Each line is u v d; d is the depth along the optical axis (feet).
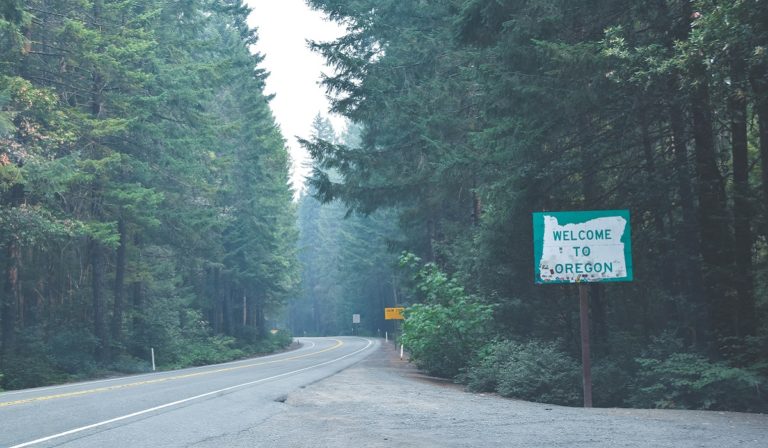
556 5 46.98
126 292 125.49
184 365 119.24
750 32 34.58
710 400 40.52
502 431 28.50
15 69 83.71
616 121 51.16
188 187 111.45
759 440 25.32
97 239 88.12
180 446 25.02
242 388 50.60
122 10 92.73
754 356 43.83
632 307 61.67
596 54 42.22
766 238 48.78
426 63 84.38
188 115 103.96
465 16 53.11
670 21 44.70
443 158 71.97
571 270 42.57
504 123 52.06
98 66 86.74
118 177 99.04
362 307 342.64
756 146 60.80
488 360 59.11
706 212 48.39
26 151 74.28
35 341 89.66
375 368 89.04
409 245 121.70
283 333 252.01
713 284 48.34
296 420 32.53
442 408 38.14
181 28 112.06
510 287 64.85
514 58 48.60
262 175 167.94
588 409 38.40
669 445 24.29
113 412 35.47
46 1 87.81
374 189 92.17
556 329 64.85
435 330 67.77
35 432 28.50
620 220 42.65
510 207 54.54
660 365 44.45
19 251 90.48
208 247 140.97
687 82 40.52
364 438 26.84
